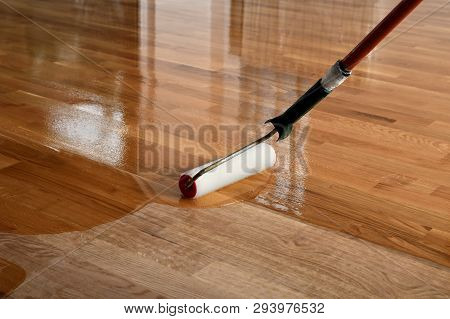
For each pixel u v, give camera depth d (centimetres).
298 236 164
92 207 174
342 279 149
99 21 347
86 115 230
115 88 256
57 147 206
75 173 191
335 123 231
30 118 226
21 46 301
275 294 144
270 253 157
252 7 396
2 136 212
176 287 145
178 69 280
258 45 320
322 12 392
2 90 249
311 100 145
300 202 179
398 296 144
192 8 388
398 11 125
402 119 238
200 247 159
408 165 203
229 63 291
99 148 206
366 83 272
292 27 355
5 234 162
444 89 271
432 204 181
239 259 155
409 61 306
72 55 292
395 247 161
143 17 361
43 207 174
